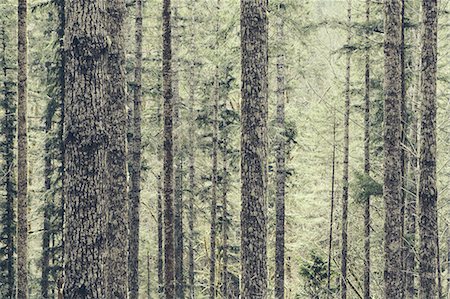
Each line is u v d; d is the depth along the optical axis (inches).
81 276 337.1
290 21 709.3
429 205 481.7
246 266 455.2
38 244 1109.1
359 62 859.4
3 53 917.2
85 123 338.6
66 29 344.2
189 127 1100.5
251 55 451.5
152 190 1379.2
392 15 542.9
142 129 1056.8
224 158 1027.3
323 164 1250.0
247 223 455.2
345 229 932.0
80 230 337.7
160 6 1120.8
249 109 453.1
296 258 1200.8
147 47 1256.2
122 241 587.2
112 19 581.9
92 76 340.5
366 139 848.9
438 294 697.6
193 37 1090.7
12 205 923.4
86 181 338.6
